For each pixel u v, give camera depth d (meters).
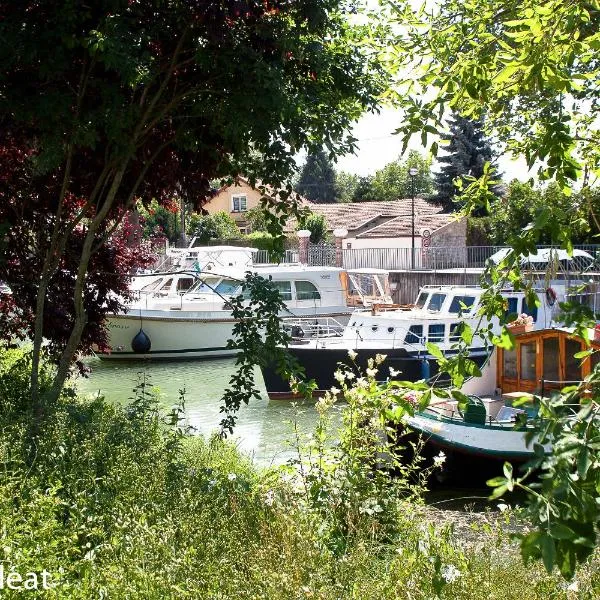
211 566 4.38
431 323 21.12
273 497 5.87
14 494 5.09
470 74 3.48
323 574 4.53
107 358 25.06
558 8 3.18
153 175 9.28
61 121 7.60
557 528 2.02
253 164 8.41
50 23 7.29
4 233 8.11
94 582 4.09
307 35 8.13
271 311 8.25
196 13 7.27
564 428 2.19
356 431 6.63
